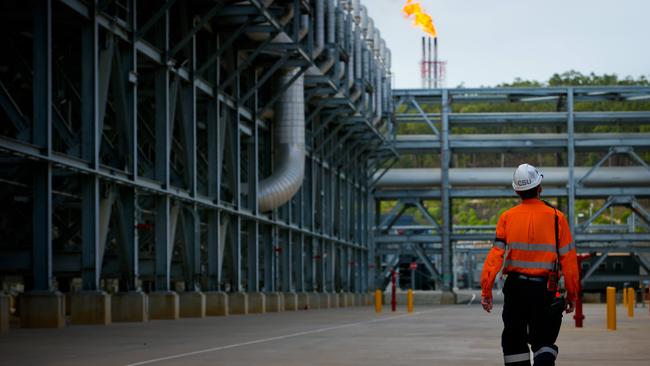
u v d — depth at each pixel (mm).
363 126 88000
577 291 11867
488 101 106938
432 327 33656
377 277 113500
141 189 41062
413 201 110500
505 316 11984
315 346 22062
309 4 60875
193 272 48719
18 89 44281
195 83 48219
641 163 105875
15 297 49406
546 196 106812
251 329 31719
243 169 69250
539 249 11820
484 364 16984
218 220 52312
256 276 60719
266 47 56656
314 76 69250
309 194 78625
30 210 42906
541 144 106062
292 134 64562
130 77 39219
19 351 20250
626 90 103875
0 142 29219
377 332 29625
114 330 30438
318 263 82438
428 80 109938
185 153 47625
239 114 57031
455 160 133000
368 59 85375
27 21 38500
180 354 19281
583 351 20578
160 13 39844
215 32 53000
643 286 107688
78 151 35531
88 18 35594
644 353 19969
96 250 35719
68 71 43000
